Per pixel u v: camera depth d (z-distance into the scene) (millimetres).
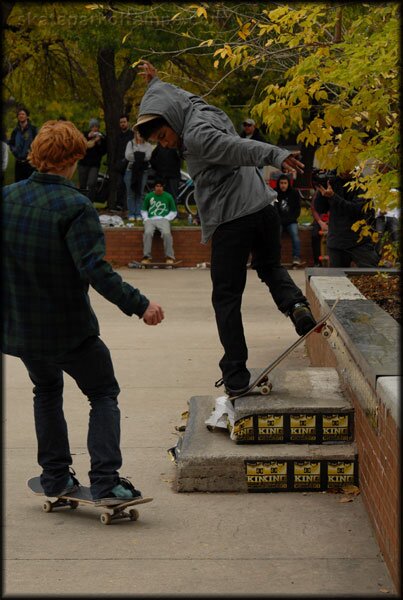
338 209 11195
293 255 19562
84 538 5109
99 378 5340
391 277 9984
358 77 7754
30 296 5090
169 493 5883
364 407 5500
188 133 5973
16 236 5066
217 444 6121
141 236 19969
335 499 5719
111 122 23859
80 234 5008
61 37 22156
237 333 6301
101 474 5301
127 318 13016
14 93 26750
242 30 9086
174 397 8367
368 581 4477
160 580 4527
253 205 6129
